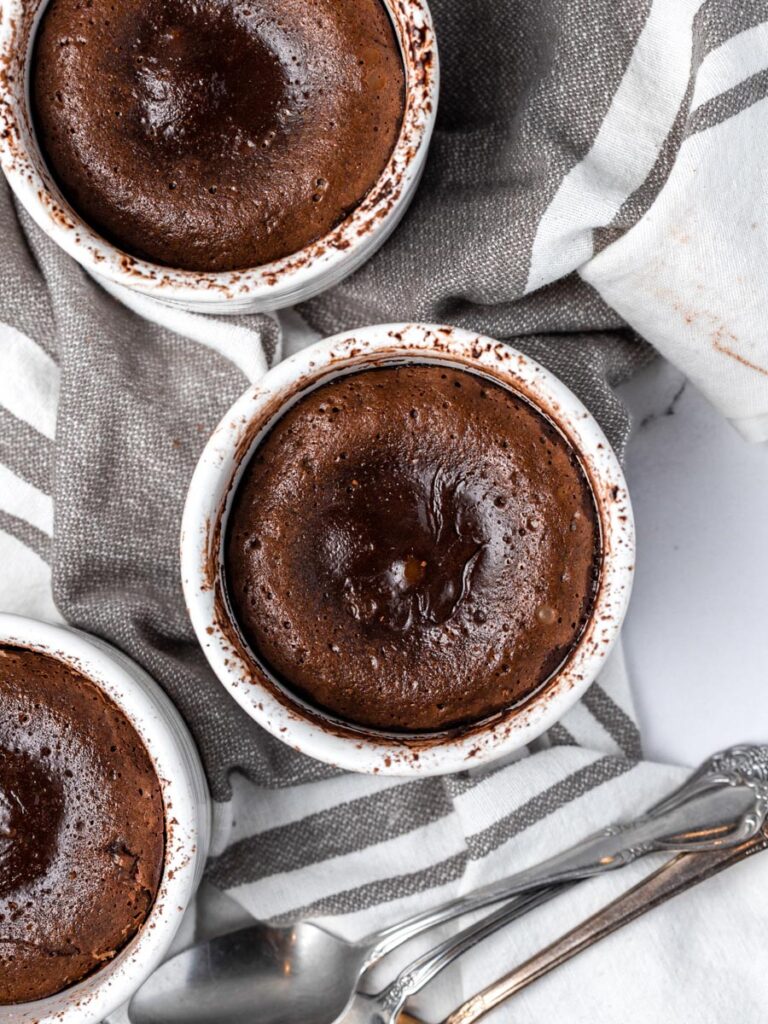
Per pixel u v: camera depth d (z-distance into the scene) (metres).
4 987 0.36
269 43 0.36
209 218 0.36
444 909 0.39
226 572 0.36
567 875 0.39
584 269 0.38
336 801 0.40
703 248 0.36
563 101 0.38
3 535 0.41
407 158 0.36
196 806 0.36
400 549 0.36
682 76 0.37
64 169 0.37
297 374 0.36
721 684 0.41
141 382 0.40
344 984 0.40
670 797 0.40
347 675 0.36
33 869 0.36
